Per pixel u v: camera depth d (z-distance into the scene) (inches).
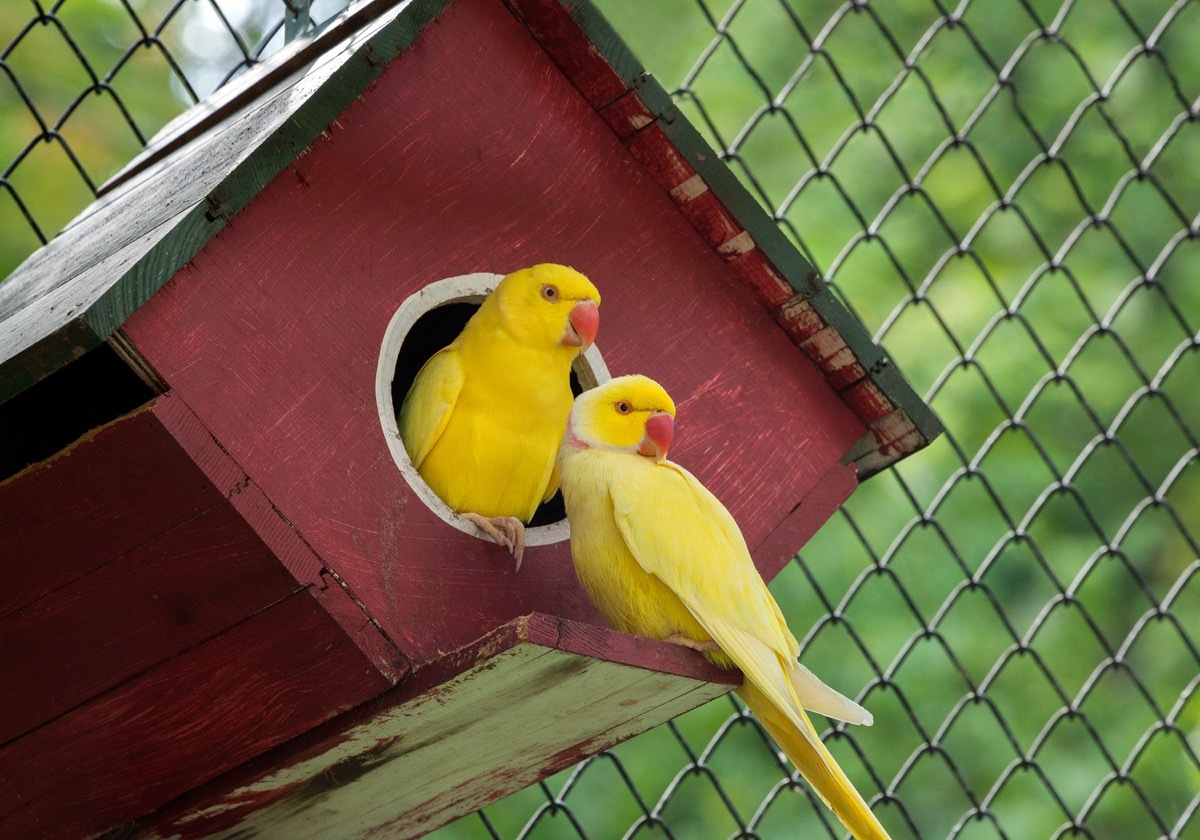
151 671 238.5
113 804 257.0
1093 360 544.4
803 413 293.1
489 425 250.7
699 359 282.4
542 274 252.7
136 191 287.6
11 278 302.8
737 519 281.4
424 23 254.2
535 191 267.7
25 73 450.6
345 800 270.7
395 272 248.8
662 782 484.7
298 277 238.1
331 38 282.2
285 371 233.1
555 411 255.1
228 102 298.7
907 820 337.7
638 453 251.0
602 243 274.1
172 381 221.8
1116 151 558.6
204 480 221.6
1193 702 536.7
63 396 262.7
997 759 506.9
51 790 253.9
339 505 233.6
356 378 240.7
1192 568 381.4
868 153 541.3
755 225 280.4
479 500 252.7
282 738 242.1
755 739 494.3
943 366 527.5
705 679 240.5
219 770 249.9
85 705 243.4
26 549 233.0
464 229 258.7
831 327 287.4
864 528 514.9
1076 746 521.3
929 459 521.7
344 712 238.7
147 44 321.1
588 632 223.9
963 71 555.2
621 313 274.7
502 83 266.7
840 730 343.6
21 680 242.8
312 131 239.1
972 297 534.6
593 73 271.4
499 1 268.2
